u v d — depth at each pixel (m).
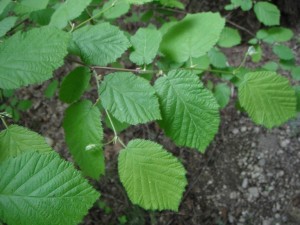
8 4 0.41
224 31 0.48
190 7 0.94
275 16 0.52
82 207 0.24
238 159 0.89
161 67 0.37
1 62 0.28
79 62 0.33
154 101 0.29
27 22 0.52
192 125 0.29
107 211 0.84
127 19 0.83
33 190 0.24
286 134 0.87
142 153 0.28
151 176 0.28
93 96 0.85
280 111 0.32
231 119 0.93
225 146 0.91
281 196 0.82
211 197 0.87
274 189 0.83
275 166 0.85
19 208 0.23
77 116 0.32
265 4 0.52
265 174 0.85
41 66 0.27
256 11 0.52
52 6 0.49
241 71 0.37
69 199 0.24
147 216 0.85
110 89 0.30
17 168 0.24
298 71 0.53
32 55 0.28
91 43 0.32
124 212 0.84
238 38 0.48
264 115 0.32
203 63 0.42
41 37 0.28
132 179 0.28
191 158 0.91
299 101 0.37
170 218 0.85
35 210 0.23
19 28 0.48
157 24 0.88
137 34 0.34
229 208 0.85
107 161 0.89
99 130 0.31
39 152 0.26
